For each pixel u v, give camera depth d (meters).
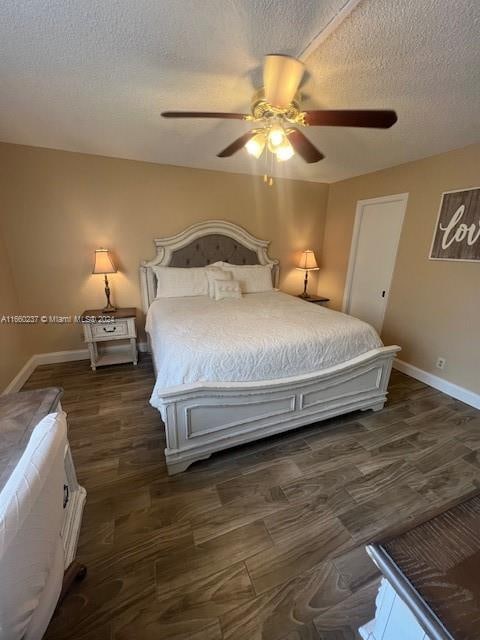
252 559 1.26
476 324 2.48
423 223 2.85
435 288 2.79
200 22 1.18
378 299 3.49
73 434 2.05
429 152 2.63
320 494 1.60
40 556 0.62
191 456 1.72
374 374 2.28
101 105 1.89
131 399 2.50
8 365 2.55
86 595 1.12
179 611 1.08
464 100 1.73
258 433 1.92
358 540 1.36
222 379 1.72
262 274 3.64
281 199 3.84
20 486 0.55
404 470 1.79
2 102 1.86
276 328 2.11
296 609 1.09
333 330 2.12
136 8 1.11
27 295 2.96
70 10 1.13
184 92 1.73
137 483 1.64
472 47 1.27
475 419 2.33
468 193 2.43
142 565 1.23
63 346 3.22
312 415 2.08
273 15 1.13
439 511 0.76
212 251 3.57
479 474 1.77
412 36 1.22
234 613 1.07
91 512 1.46
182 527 1.40
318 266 4.34
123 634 1.01
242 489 1.62
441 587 0.58
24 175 2.71
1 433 0.92
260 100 1.49
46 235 2.90
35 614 0.65
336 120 1.50
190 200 3.38
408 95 1.70
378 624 0.77
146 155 2.91
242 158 2.96
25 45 1.33
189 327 2.14
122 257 3.25
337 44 1.28
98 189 2.99
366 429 2.18
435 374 2.85
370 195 3.44
